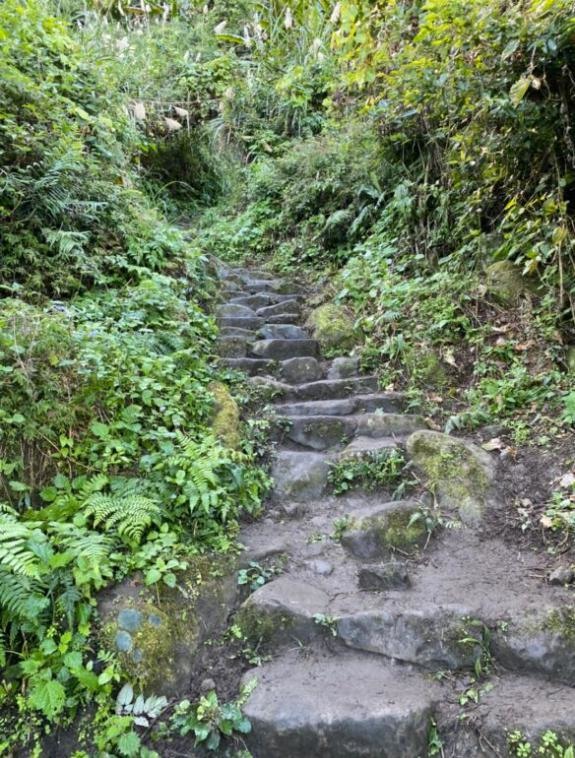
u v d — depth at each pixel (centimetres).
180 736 175
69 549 198
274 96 812
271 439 317
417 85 390
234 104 805
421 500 266
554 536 238
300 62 794
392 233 504
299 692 182
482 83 323
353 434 318
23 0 489
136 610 196
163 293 405
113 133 543
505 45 294
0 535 183
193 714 178
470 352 361
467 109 352
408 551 241
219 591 217
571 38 266
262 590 217
